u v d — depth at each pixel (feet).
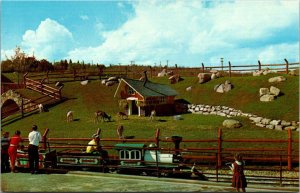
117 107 158.40
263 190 56.59
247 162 87.56
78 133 120.06
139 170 72.02
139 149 70.85
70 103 165.17
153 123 129.70
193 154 91.66
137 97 144.77
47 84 194.18
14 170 69.51
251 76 162.30
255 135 108.37
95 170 73.51
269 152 90.38
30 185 58.59
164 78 184.55
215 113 142.00
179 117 136.67
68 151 79.97
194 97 157.07
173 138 76.54
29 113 156.15
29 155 68.23
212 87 160.56
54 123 138.00
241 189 55.01
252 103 138.41
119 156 72.69
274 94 138.00
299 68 143.13
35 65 253.24
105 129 123.65
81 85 189.67
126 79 148.15
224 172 80.23
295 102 130.21
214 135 108.58
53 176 66.03
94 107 159.22
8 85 186.70
